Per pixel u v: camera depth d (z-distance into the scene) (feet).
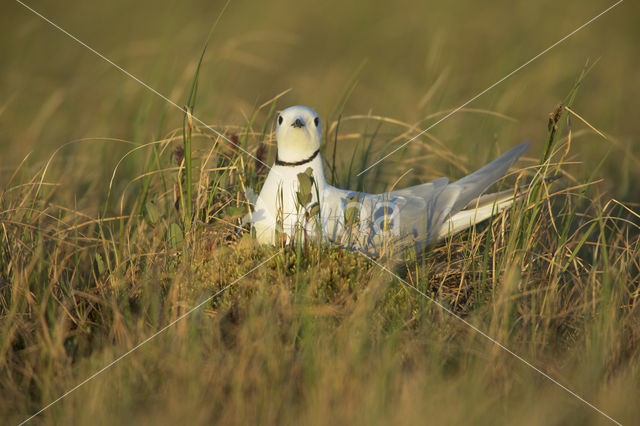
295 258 28.73
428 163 46.24
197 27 86.99
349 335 24.71
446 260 32.63
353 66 85.76
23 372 24.97
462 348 25.57
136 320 26.94
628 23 90.02
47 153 50.90
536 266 31.89
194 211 32.81
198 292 27.99
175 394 22.82
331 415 22.08
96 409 22.72
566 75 73.77
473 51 85.40
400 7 101.60
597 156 51.60
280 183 31.19
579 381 24.84
